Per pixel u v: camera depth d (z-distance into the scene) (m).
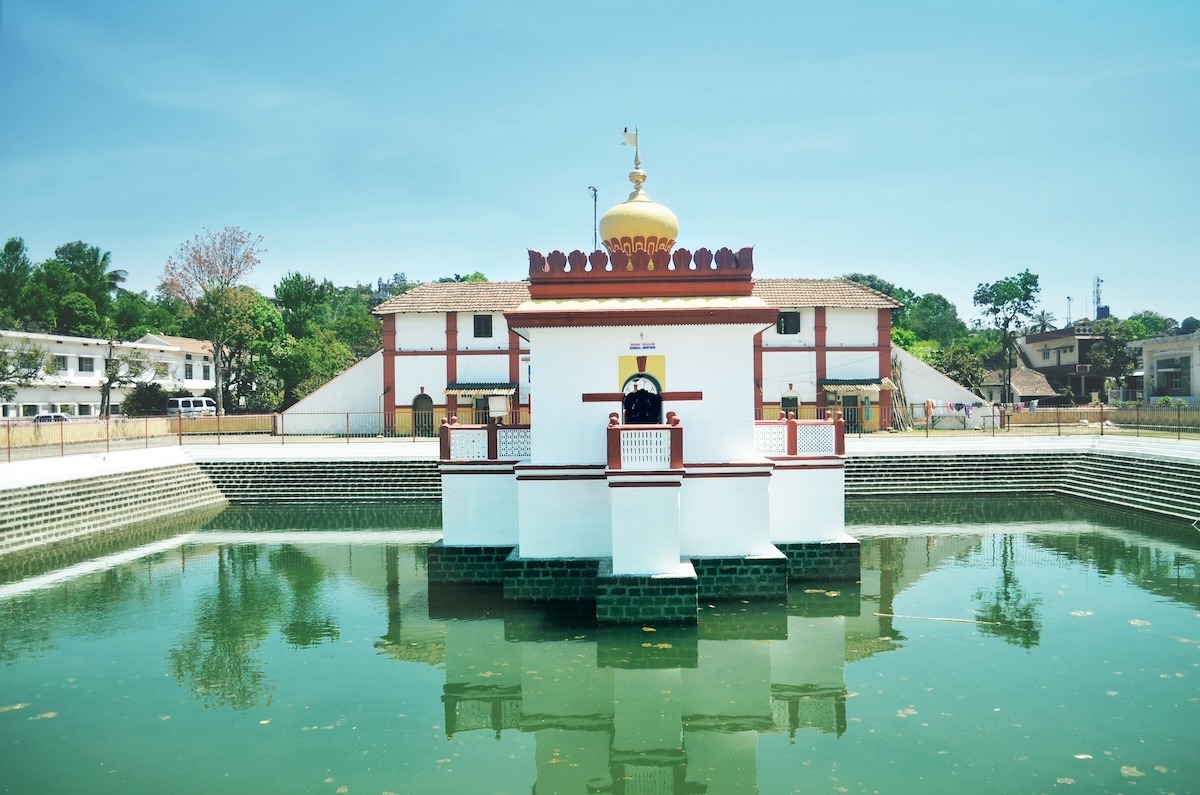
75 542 20.50
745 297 13.95
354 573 17.05
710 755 8.75
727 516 13.81
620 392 13.95
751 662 11.30
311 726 9.45
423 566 17.66
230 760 8.56
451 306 38.00
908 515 22.98
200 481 26.47
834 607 13.69
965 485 26.31
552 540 13.98
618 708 9.99
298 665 11.48
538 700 10.22
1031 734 8.82
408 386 38.16
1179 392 43.59
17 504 19.56
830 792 7.77
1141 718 9.16
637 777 8.28
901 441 31.36
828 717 9.45
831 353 37.50
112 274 73.12
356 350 64.00
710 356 13.90
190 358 55.97
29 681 10.88
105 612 14.16
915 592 14.63
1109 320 56.72
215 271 46.66
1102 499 24.11
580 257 13.96
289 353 48.53
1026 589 14.73
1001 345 62.28
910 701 9.80
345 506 25.77
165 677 11.02
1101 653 11.30
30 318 59.59
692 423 13.91
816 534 15.19
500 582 14.91
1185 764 8.08
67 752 8.77
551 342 13.98
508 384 37.78
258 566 17.77
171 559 18.55
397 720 9.64
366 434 38.84
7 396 40.50
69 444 31.39
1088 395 54.31
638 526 12.62
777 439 15.32
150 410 46.50
